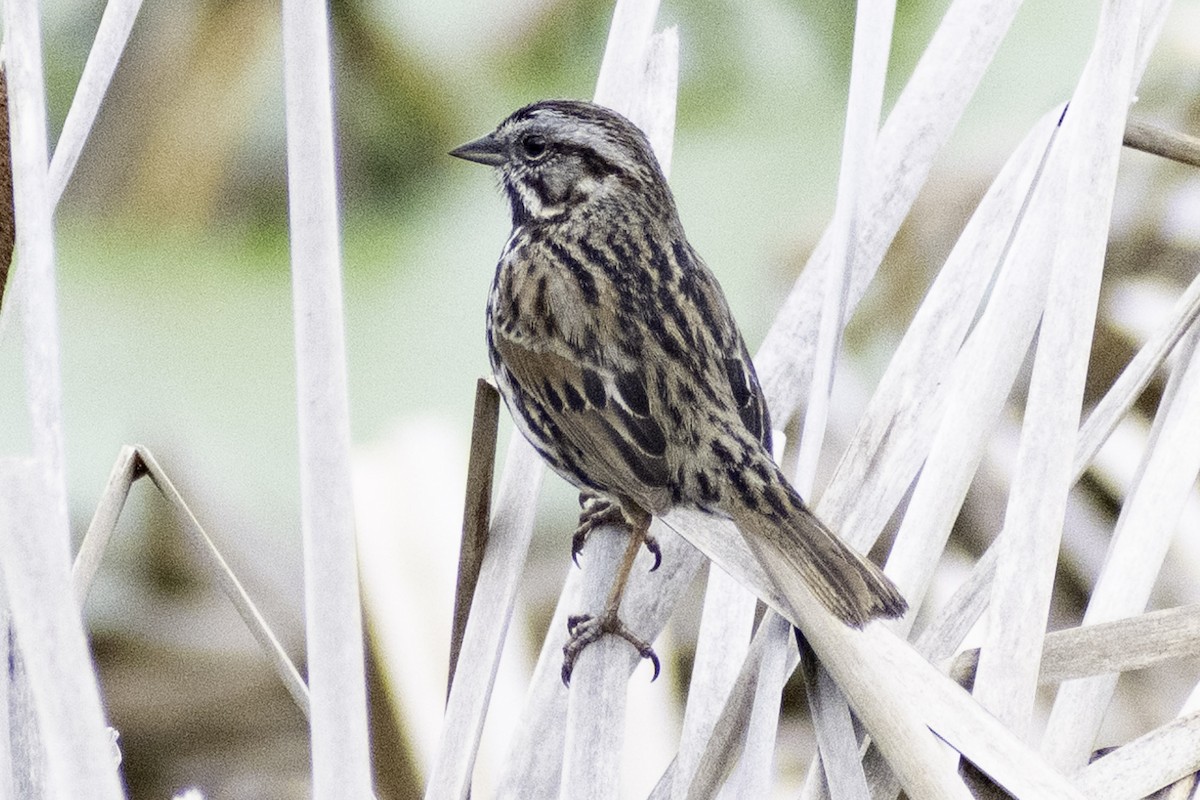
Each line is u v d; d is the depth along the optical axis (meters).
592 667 7.69
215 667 11.07
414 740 9.51
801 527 7.64
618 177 9.62
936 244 12.31
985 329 8.01
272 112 13.48
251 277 13.12
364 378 12.42
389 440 11.00
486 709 7.50
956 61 8.79
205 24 13.33
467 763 7.28
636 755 9.67
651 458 8.52
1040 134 8.64
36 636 5.70
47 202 7.06
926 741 6.37
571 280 9.52
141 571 11.56
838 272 7.98
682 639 10.74
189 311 12.88
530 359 9.47
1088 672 7.30
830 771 6.73
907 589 7.61
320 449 6.26
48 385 6.99
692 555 8.63
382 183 13.52
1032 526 7.30
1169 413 8.14
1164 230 12.04
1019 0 8.78
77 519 11.70
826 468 11.53
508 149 10.23
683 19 13.79
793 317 9.20
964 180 12.50
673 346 9.15
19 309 7.68
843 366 12.01
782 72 13.69
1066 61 13.34
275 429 12.24
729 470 8.24
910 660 6.78
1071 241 7.68
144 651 11.08
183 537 11.66
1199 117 12.80
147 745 10.80
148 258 13.16
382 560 10.12
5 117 7.53
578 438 9.14
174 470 11.96
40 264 7.00
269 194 13.48
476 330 12.75
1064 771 7.41
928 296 8.47
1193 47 12.89
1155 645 7.29
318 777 6.11
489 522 8.34
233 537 11.68
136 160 13.31
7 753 6.35
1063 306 7.63
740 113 13.58
